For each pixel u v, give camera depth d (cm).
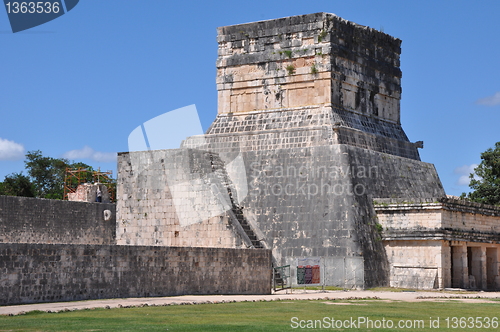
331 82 5684
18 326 2462
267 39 5950
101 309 3053
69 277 3341
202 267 3950
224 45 6112
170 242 5106
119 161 5344
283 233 5256
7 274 3109
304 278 5038
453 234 5153
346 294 4428
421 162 6238
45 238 5588
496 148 7450
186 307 3250
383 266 5212
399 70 6419
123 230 5269
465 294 4750
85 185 6844
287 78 5834
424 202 5147
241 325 2603
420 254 5150
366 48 6106
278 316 2953
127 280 3588
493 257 5706
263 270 4278
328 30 5725
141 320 2684
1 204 5309
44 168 10312
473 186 7425
